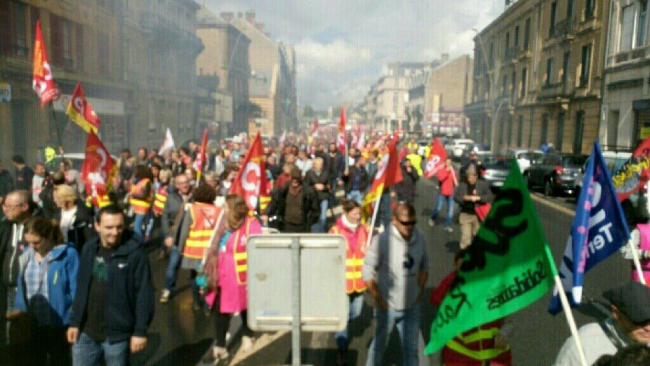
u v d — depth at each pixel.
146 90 27.38
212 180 7.23
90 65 21.08
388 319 3.86
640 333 2.31
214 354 4.54
